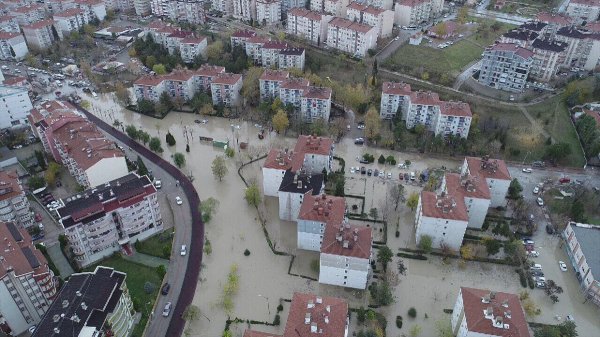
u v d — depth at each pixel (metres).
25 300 180.75
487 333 162.00
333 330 161.12
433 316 192.12
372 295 196.75
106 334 160.50
